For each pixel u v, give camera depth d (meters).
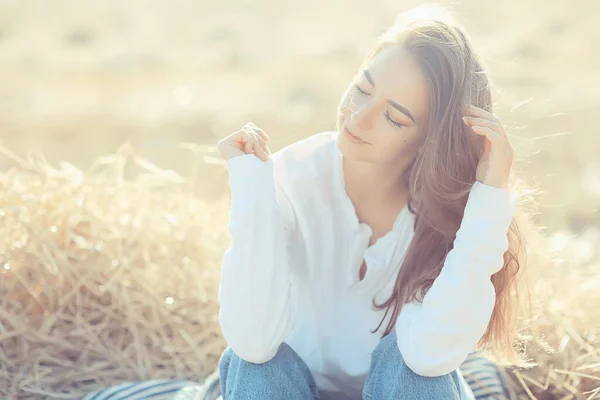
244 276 2.47
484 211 2.42
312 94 9.14
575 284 3.72
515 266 2.65
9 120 8.23
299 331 2.77
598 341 3.41
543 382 3.29
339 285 2.72
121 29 14.18
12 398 3.27
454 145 2.45
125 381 3.42
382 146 2.46
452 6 2.55
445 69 2.40
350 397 2.84
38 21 14.66
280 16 15.15
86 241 3.73
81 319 3.54
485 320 2.44
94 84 9.90
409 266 2.61
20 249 3.62
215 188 5.95
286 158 2.68
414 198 2.57
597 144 6.76
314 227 2.68
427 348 2.42
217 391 2.91
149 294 3.64
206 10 16.12
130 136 7.63
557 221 5.13
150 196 4.13
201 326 3.65
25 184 3.90
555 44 10.84
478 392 3.13
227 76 10.27
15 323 3.46
